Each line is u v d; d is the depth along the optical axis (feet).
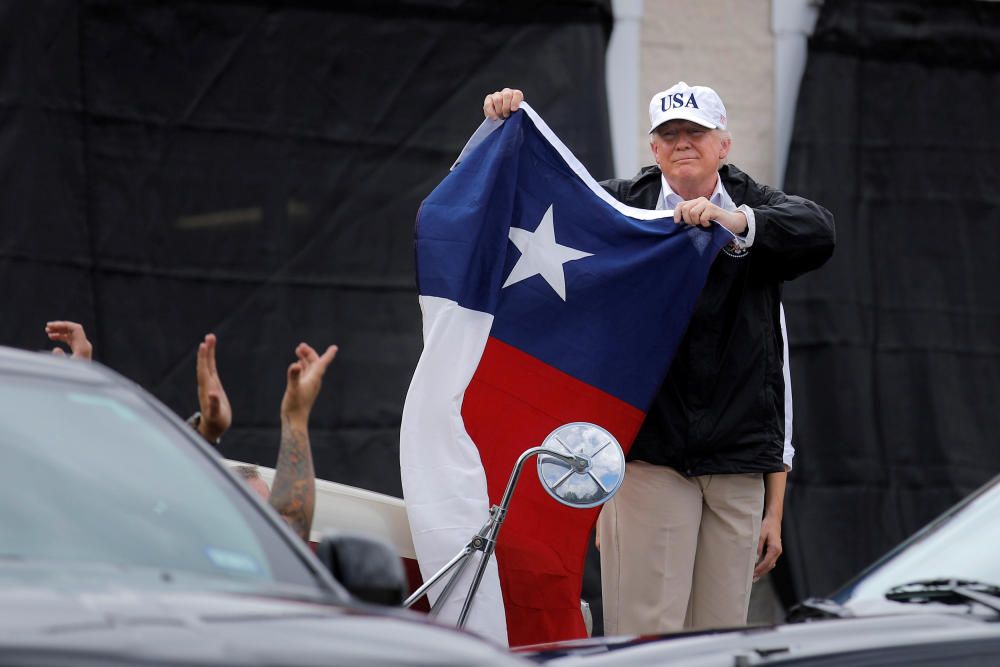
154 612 30.53
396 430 101.04
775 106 114.01
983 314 112.68
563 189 71.97
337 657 29.35
